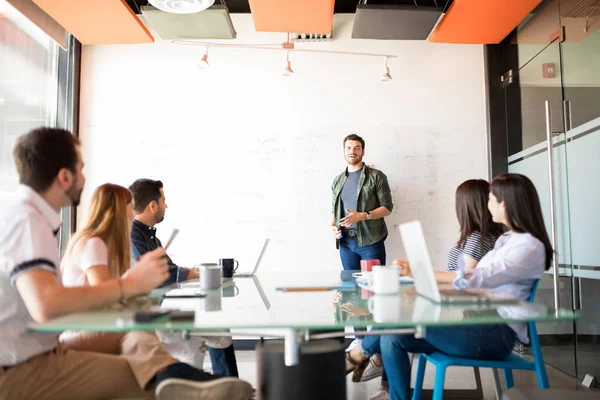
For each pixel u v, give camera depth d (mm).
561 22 3277
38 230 1326
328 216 4203
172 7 3082
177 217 4199
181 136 4246
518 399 1352
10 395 1356
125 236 1941
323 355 1384
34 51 3516
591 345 2941
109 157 4215
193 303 1594
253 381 3039
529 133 3760
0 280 1320
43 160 1430
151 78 4270
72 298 1249
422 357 2041
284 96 4281
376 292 1750
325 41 4309
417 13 3459
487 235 2275
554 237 3172
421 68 4305
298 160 4242
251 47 4266
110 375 1466
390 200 3934
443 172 4238
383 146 4254
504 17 3572
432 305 1438
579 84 3045
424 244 1425
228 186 4223
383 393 2547
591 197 2912
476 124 4273
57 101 3943
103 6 3332
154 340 1575
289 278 2592
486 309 1350
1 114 3025
